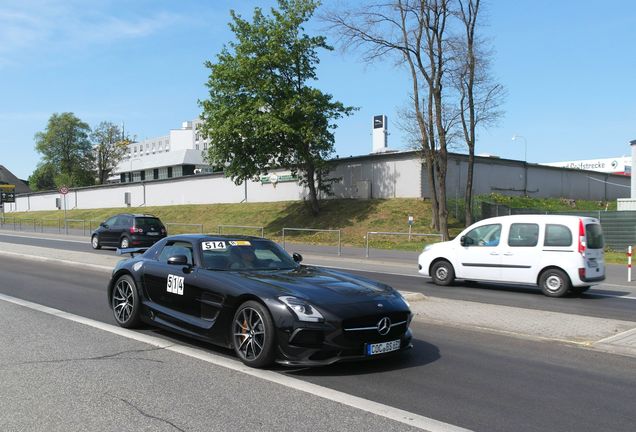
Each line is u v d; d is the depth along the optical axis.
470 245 12.90
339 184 35.34
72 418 4.26
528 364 6.09
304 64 30.89
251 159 30.81
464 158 33.41
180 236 7.35
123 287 7.75
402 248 24.86
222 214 39.72
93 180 87.25
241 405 4.59
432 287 13.09
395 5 25.73
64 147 85.50
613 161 70.88
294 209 35.47
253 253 7.07
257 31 30.00
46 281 12.90
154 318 7.16
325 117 30.45
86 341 6.86
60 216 56.09
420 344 6.98
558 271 11.63
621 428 4.23
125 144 86.12
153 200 50.22
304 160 30.91
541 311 9.10
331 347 5.30
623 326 7.95
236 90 30.16
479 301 10.96
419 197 31.30
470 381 5.41
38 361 5.91
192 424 4.15
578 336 7.33
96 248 23.86
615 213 24.31
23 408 4.48
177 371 5.57
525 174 38.25
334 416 4.36
